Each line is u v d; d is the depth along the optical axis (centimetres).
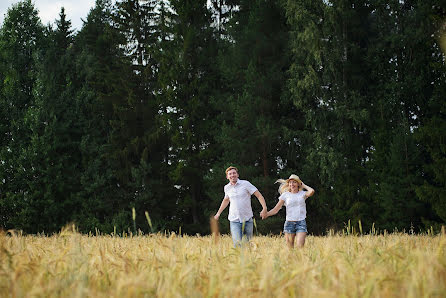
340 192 2667
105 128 3747
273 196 2980
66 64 3959
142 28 4006
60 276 279
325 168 2675
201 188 3484
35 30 4050
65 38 4466
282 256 383
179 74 3425
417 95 2767
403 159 2539
